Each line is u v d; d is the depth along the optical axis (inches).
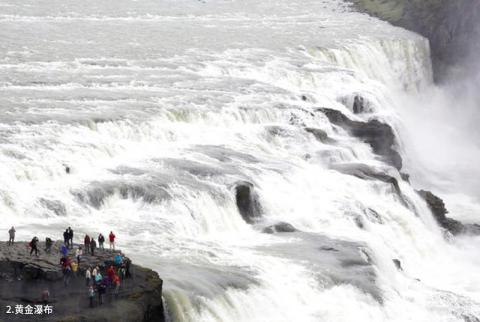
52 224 2783.0
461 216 4133.9
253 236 3029.0
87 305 2085.4
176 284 2338.8
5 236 2586.1
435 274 3304.6
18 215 2834.6
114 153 3420.3
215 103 4160.9
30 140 3294.8
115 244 2667.3
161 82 4520.2
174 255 2655.0
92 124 3563.0
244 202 3179.1
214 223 3046.3
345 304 2598.4
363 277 2746.1
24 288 2143.2
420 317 2738.7
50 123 3523.6
